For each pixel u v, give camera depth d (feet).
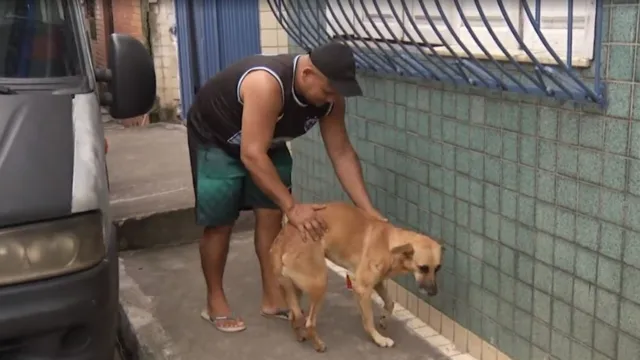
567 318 9.73
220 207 12.23
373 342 12.37
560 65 8.80
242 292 14.64
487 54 9.57
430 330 12.76
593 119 8.87
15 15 11.75
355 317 13.37
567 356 9.80
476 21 10.58
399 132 12.88
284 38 24.06
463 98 11.14
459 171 11.48
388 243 11.59
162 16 27.58
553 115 9.48
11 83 11.00
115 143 24.82
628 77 8.32
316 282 11.69
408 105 12.52
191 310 13.85
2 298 8.50
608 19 8.44
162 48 27.94
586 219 9.20
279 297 13.41
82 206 8.96
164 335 12.82
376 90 13.41
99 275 9.12
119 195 18.67
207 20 25.54
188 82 26.99
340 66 10.70
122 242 17.08
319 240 11.62
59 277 8.80
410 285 13.30
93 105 10.97
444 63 10.80
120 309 14.02
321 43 14.65
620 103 8.47
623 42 8.30
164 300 14.34
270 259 12.28
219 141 12.01
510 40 9.98
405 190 12.94
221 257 12.88
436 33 10.37
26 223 8.63
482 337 11.50
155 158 22.54
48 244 8.70
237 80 11.42
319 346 12.09
